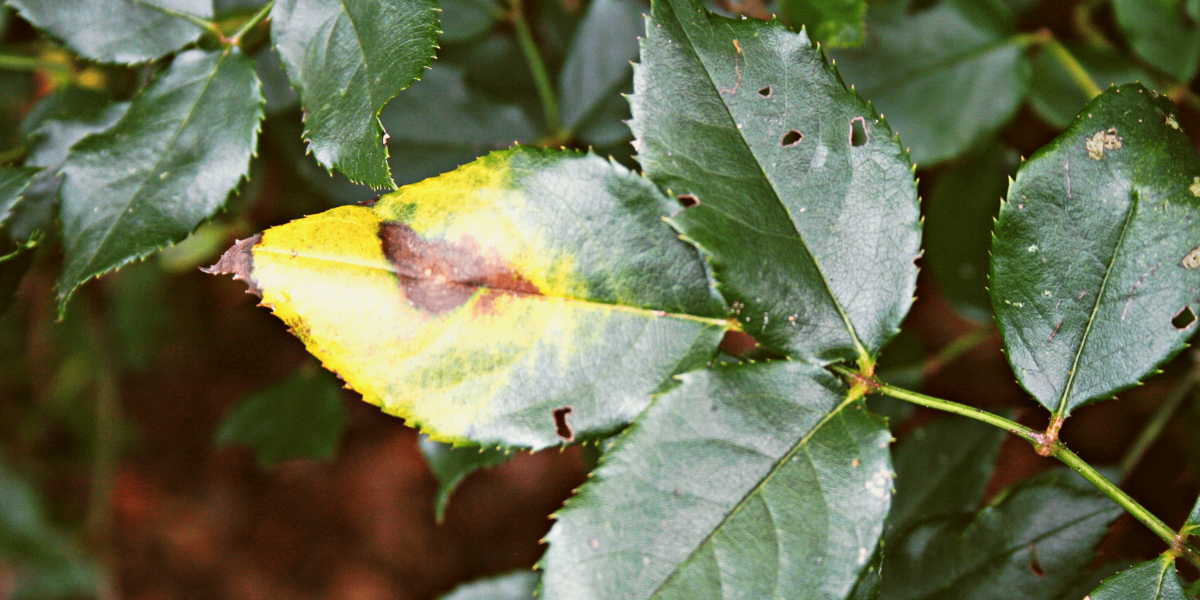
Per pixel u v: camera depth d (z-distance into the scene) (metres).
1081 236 0.25
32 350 0.46
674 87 0.25
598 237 0.25
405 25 0.25
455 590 0.29
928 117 0.31
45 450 0.47
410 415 0.25
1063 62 0.31
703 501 0.24
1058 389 0.25
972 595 0.27
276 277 0.24
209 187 0.26
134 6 0.26
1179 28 0.30
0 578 0.46
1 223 0.26
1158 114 0.25
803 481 0.24
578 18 0.33
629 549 0.24
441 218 0.25
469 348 0.25
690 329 0.25
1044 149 0.25
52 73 0.31
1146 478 0.30
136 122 0.26
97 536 0.46
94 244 0.26
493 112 0.31
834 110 0.25
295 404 0.34
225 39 0.26
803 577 0.24
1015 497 0.27
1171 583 0.25
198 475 0.49
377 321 0.25
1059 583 0.27
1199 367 0.30
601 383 0.25
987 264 0.31
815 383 0.25
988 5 0.30
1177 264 0.25
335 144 0.25
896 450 0.29
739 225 0.25
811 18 0.28
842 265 0.25
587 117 0.31
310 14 0.25
